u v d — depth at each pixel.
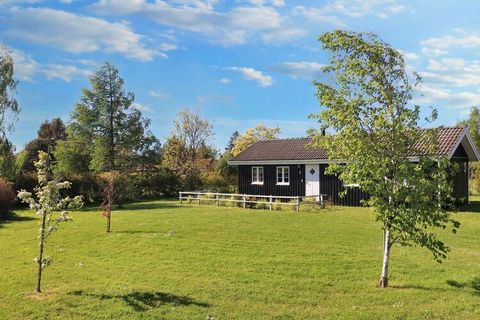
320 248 13.75
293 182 32.22
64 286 10.18
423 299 9.01
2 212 23.70
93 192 32.88
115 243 14.86
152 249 13.75
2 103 39.44
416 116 9.36
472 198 33.28
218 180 43.91
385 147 9.52
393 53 9.62
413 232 9.15
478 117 54.88
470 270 11.20
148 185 39.94
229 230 16.95
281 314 8.31
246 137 63.56
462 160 27.45
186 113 61.06
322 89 9.97
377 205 9.23
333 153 9.97
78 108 37.34
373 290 9.64
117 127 38.12
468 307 8.54
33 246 15.01
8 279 10.89
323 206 26.77
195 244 14.33
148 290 9.71
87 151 37.75
